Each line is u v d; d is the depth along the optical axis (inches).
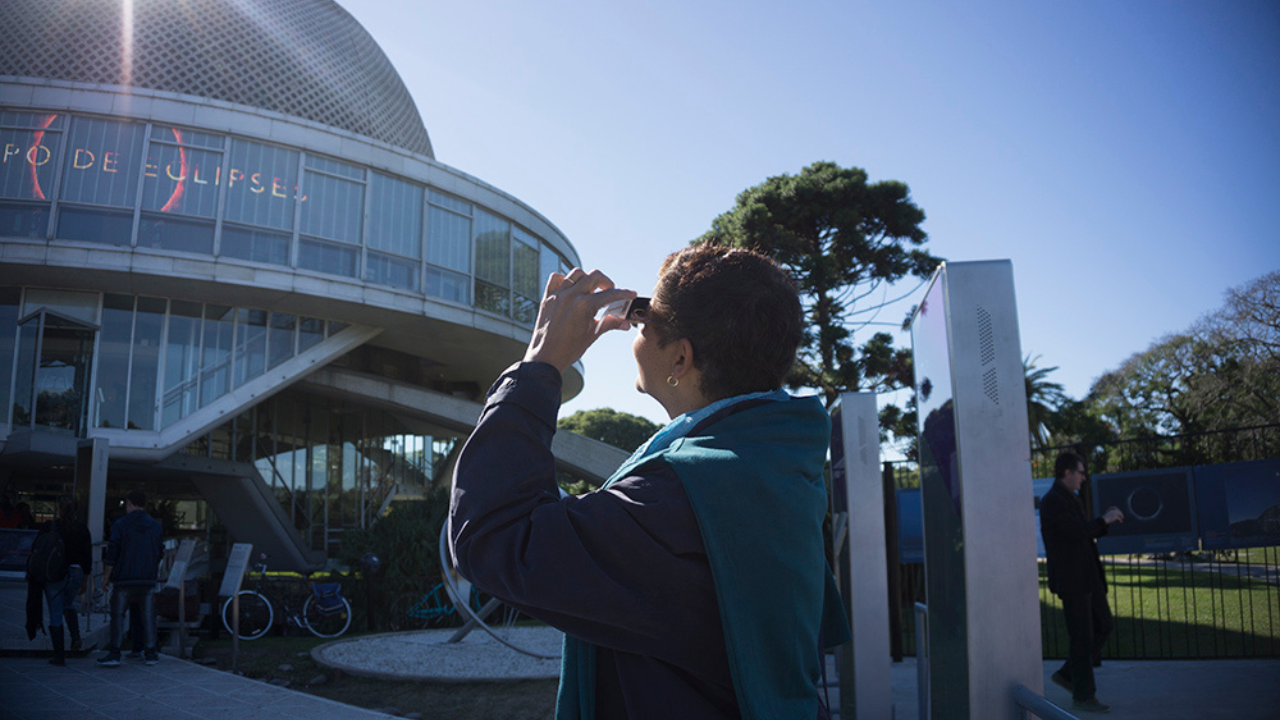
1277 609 397.1
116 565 293.3
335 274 693.3
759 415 37.2
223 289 654.5
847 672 161.5
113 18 775.1
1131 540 313.7
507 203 848.3
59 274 616.4
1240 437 450.9
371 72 981.8
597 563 32.3
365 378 810.2
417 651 305.7
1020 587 58.3
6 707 222.8
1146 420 1296.8
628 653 33.9
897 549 303.0
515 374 37.0
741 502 33.2
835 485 173.0
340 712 219.0
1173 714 192.9
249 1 868.6
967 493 59.6
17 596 456.1
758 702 31.0
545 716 216.8
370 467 904.9
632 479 35.0
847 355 707.4
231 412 679.1
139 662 299.6
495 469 34.6
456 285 783.7
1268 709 195.3
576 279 40.8
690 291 40.9
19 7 761.0
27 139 619.5
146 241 625.0
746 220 727.7
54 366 621.0
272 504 771.4
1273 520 294.7
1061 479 209.5
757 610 32.3
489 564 33.0
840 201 749.3
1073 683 200.1
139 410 642.8
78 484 465.1
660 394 43.3
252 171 669.3
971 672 57.6
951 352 61.7
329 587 425.7
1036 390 1109.1
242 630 403.2
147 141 639.8
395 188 745.6
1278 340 1086.4
